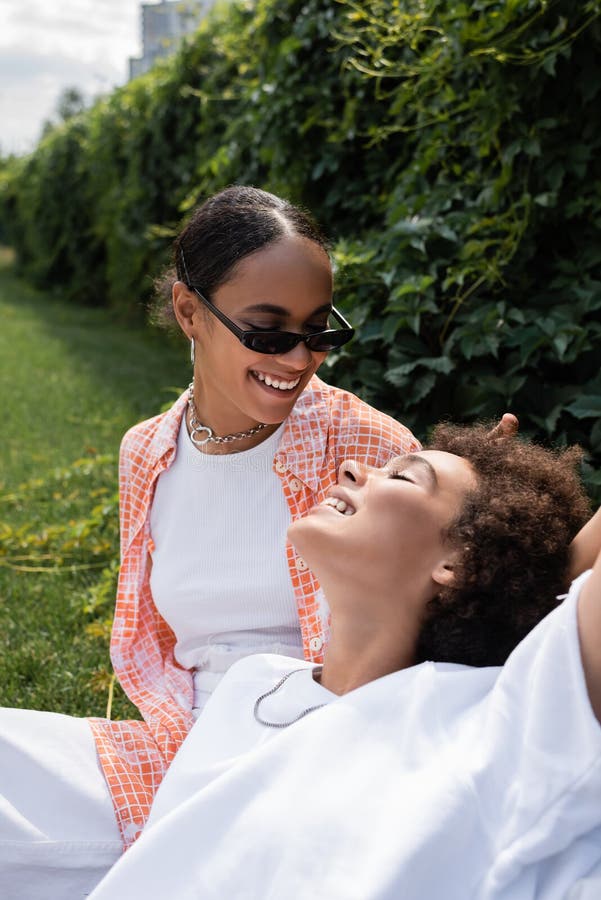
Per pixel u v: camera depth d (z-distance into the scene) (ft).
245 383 5.86
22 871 5.45
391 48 13.64
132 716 9.67
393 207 12.80
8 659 10.76
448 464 4.78
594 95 10.40
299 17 15.55
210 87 25.22
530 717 3.92
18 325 36.68
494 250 11.25
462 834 3.87
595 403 9.47
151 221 32.09
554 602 4.51
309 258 5.67
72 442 19.77
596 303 10.13
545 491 4.80
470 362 10.75
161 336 33.17
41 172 46.93
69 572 13.23
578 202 10.71
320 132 15.58
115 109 35.06
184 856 4.25
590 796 3.80
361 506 4.78
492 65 10.88
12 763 5.54
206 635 6.43
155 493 6.55
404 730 4.25
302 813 4.11
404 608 4.67
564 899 3.90
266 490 6.20
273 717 4.99
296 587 6.07
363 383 11.03
